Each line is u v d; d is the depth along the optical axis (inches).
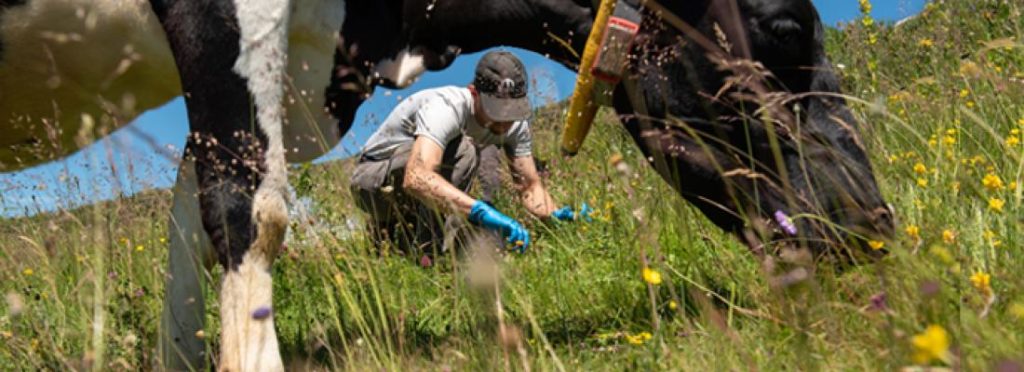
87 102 127.0
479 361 102.0
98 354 102.8
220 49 111.3
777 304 102.6
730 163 124.3
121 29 117.9
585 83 127.6
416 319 141.7
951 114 177.9
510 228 159.0
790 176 122.6
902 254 84.9
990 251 108.6
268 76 112.8
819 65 126.1
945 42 234.2
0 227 158.9
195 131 112.6
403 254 176.1
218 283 137.8
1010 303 93.1
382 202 196.4
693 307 129.3
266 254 110.2
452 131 175.8
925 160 154.4
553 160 217.2
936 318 77.2
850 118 126.3
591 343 123.4
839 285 109.5
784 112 122.1
